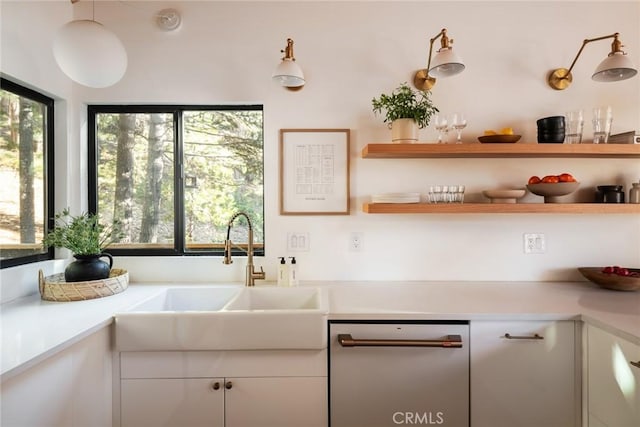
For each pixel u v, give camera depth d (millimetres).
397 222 1984
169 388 1357
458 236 1986
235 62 1943
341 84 1953
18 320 1282
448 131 1886
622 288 1707
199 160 2035
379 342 1342
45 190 1802
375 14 1944
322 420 1387
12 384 934
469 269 1984
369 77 1951
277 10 1943
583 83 1948
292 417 1381
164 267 1967
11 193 1603
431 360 1385
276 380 1375
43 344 1053
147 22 1930
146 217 2018
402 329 1387
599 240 1970
